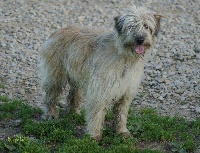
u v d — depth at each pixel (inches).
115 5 815.1
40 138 395.9
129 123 426.0
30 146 372.5
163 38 679.7
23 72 585.0
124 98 390.3
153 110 470.9
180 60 613.0
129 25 353.7
